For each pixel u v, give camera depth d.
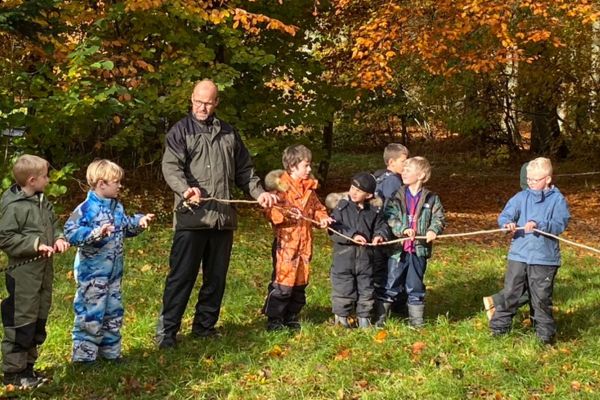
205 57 11.64
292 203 6.28
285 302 6.28
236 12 11.40
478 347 5.96
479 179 21.25
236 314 6.91
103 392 5.05
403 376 5.34
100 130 12.92
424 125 26.81
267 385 5.17
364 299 6.43
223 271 6.10
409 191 6.61
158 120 11.64
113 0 11.43
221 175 5.86
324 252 10.18
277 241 6.31
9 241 4.87
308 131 15.41
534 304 6.12
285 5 13.57
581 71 18.34
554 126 21.47
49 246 5.02
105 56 10.98
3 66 10.59
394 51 13.52
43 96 10.24
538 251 6.04
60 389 5.07
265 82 13.88
